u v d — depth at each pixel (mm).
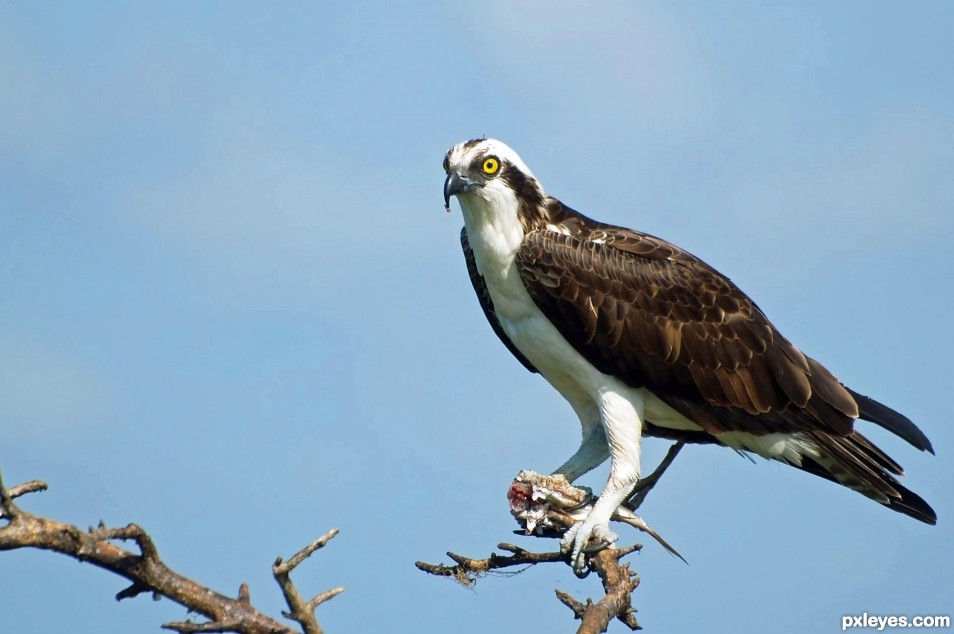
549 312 12562
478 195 12453
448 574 10469
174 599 7594
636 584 9812
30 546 7355
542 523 11711
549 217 12875
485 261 12797
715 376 12594
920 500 12578
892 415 13133
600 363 12578
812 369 12773
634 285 12547
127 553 7594
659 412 13023
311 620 7430
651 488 12531
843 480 12922
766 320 12898
